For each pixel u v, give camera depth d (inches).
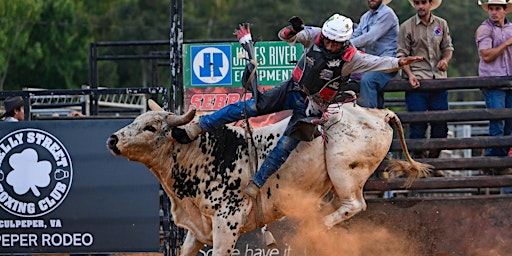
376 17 722.2
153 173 619.5
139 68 3095.5
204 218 615.8
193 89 731.4
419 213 700.0
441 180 702.5
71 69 2908.5
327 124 608.1
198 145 609.9
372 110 627.2
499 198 699.4
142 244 686.5
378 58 575.5
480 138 705.6
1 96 697.6
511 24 746.2
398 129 636.1
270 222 628.4
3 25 2736.2
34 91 695.7
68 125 687.7
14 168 689.6
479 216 699.4
